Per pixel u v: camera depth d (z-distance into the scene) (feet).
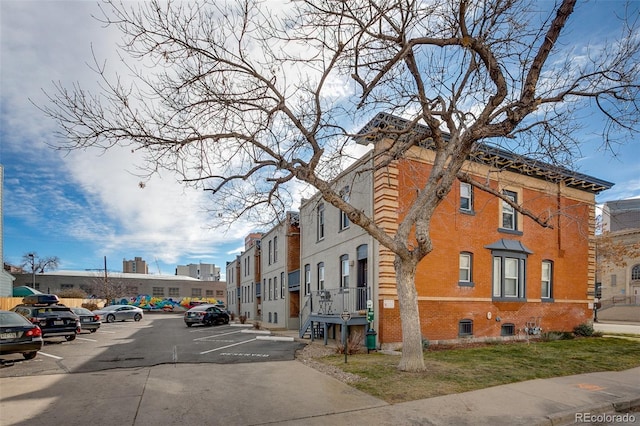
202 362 37.45
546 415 21.34
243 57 29.99
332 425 19.69
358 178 53.67
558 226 62.28
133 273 266.36
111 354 43.21
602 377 31.09
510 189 57.93
